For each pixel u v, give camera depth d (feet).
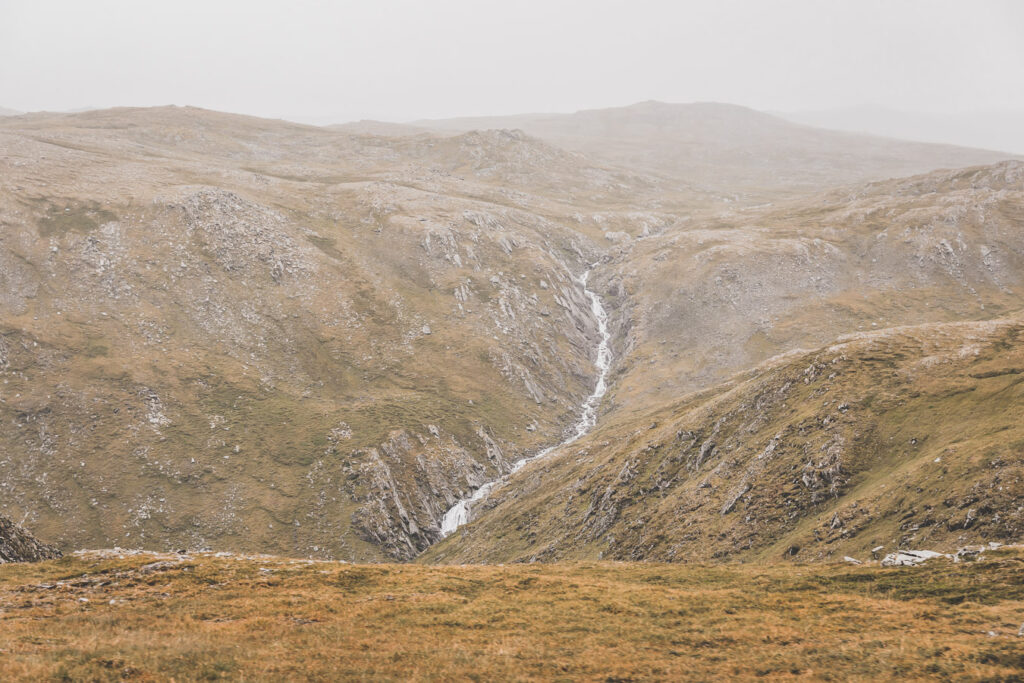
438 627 98.78
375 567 140.26
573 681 76.38
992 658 72.74
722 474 237.86
